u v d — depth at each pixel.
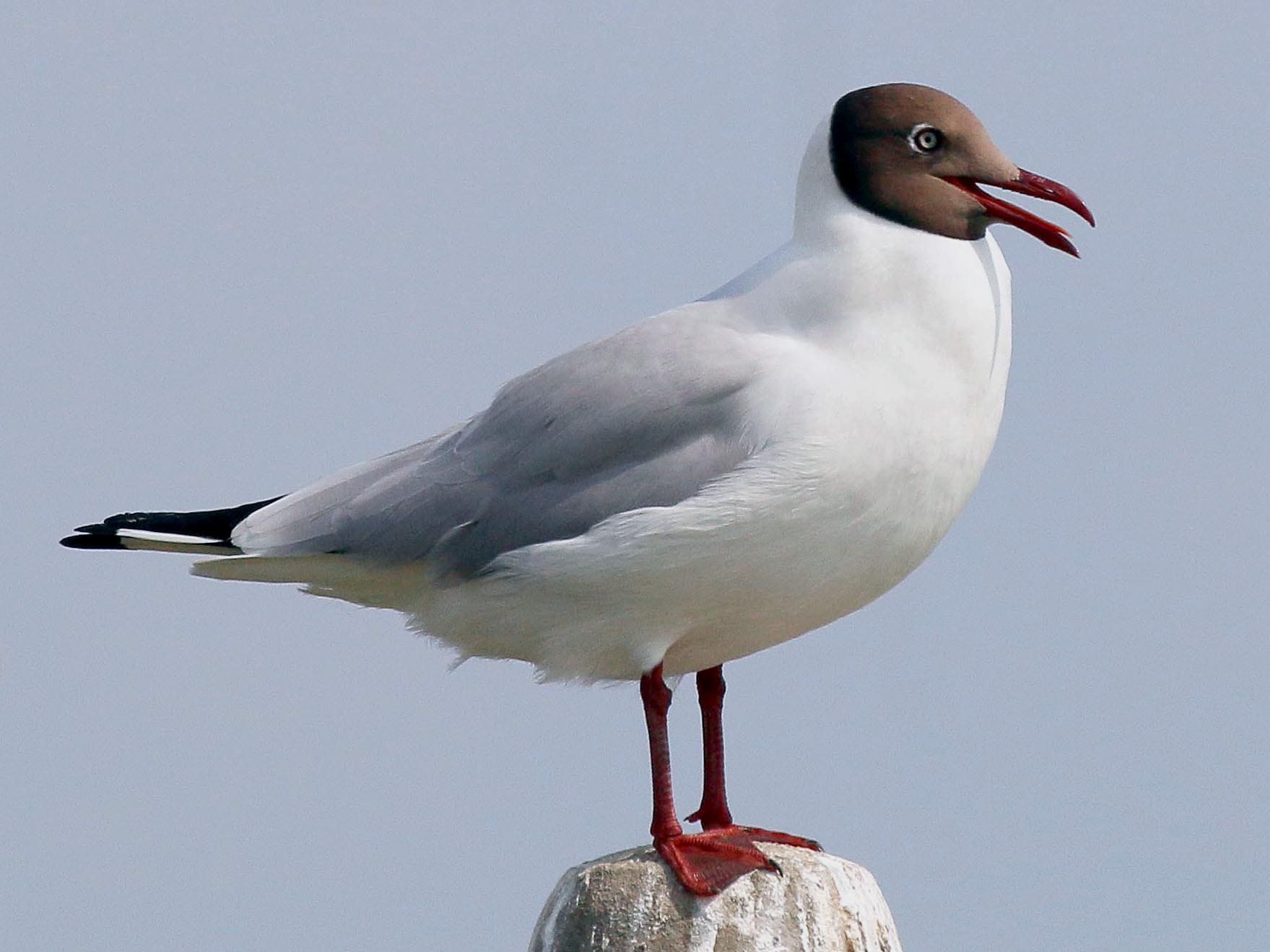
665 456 10.99
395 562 11.76
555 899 10.42
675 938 10.01
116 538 12.41
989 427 11.30
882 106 11.40
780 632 11.59
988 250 11.59
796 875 10.09
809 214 11.56
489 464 11.50
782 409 10.80
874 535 11.02
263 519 12.12
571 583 11.12
